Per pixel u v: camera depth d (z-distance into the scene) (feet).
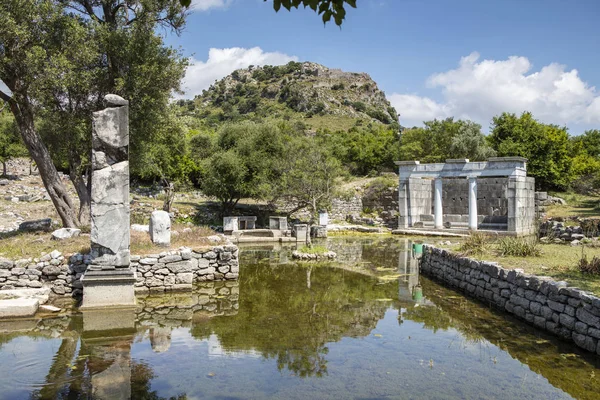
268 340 23.68
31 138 39.37
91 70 42.24
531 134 118.11
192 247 39.70
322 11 13.19
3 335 23.56
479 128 127.95
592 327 21.95
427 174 90.38
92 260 28.96
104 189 29.01
